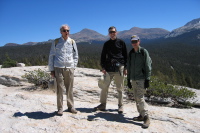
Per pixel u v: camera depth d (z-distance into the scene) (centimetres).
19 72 1023
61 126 372
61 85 416
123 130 370
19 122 377
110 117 442
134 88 422
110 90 717
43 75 836
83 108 505
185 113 518
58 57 410
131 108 559
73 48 434
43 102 534
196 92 814
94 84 805
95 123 399
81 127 374
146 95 693
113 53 446
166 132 379
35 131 346
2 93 693
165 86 685
